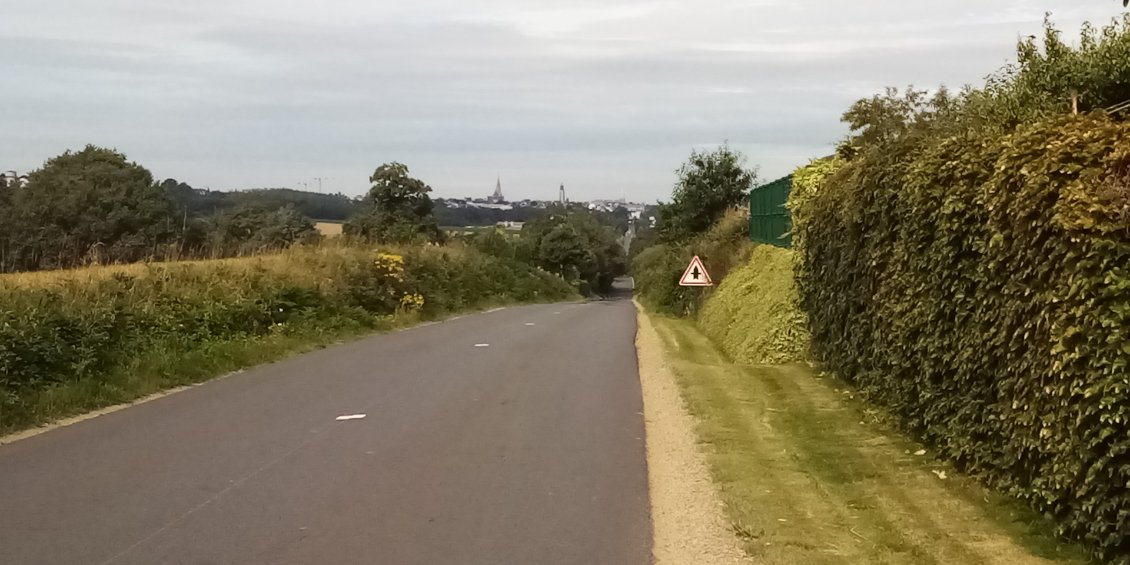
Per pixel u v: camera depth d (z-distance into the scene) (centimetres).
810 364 1421
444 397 1228
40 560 592
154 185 3591
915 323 845
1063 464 571
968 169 727
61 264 1847
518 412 1123
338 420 1064
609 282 12188
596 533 657
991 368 688
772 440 941
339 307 2220
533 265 6694
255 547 620
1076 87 1362
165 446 925
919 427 887
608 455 899
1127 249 520
